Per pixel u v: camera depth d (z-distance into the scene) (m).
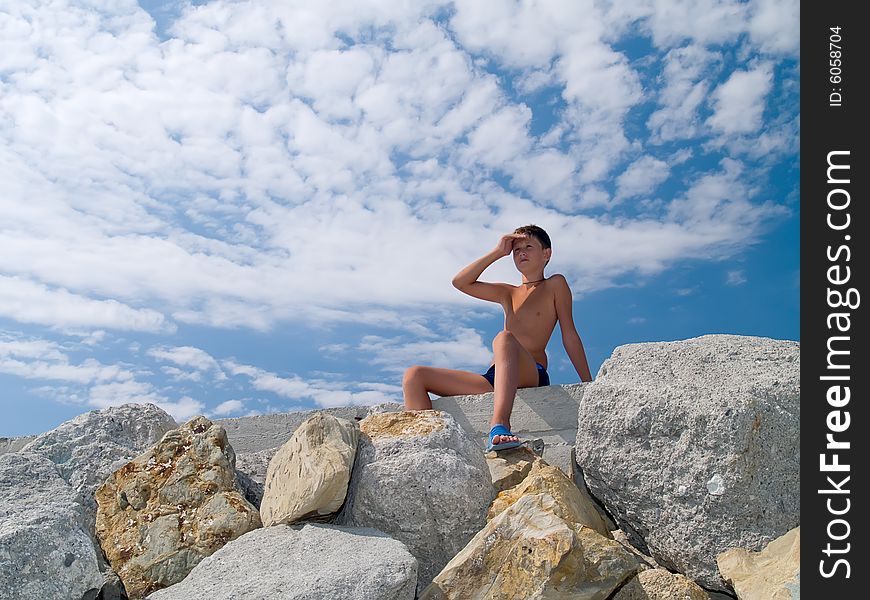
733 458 3.39
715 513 3.41
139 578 3.51
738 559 3.26
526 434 4.55
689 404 3.61
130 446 4.45
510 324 5.50
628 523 3.85
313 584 2.88
